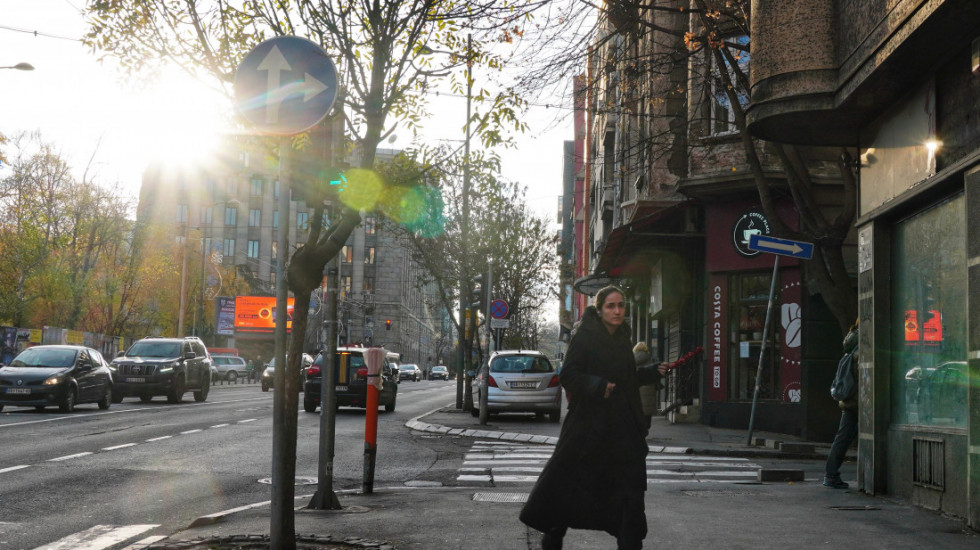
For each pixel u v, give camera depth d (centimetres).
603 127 3900
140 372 2927
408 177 788
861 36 930
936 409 888
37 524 827
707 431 2041
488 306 2291
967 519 777
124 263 5609
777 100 1038
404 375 9119
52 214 5159
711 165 2089
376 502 945
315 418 2398
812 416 1903
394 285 12025
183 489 1080
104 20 741
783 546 677
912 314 954
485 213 3100
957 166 809
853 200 1591
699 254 2378
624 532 541
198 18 739
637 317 3559
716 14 1585
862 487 1027
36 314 5281
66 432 1742
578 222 7675
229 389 5062
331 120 698
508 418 2542
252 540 687
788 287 2027
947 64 849
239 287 9194
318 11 717
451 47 799
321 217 666
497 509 876
